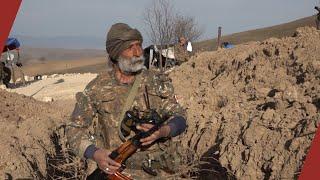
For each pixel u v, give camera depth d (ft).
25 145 23.04
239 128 22.11
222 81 31.76
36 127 25.40
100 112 13.29
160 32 80.12
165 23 80.94
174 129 12.85
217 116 25.00
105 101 13.17
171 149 13.39
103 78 13.34
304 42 29.58
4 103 33.24
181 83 35.40
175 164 13.34
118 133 13.17
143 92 13.21
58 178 20.81
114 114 13.19
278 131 19.71
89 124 13.43
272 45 31.78
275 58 29.86
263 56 31.53
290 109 20.90
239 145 20.62
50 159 23.18
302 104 21.16
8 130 24.31
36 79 83.46
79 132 13.25
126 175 13.03
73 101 50.24
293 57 28.73
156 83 13.28
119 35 12.77
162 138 13.24
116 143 13.24
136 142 12.79
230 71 33.37
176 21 82.43
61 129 26.73
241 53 34.96
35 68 252.62
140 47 13.08
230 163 20.38
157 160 13.12
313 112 19.99
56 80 76.18
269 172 18.81
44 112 34.58
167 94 13.28
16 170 20.43
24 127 25.03
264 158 19.19
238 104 25.48
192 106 28.84
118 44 12.82
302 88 23.29
